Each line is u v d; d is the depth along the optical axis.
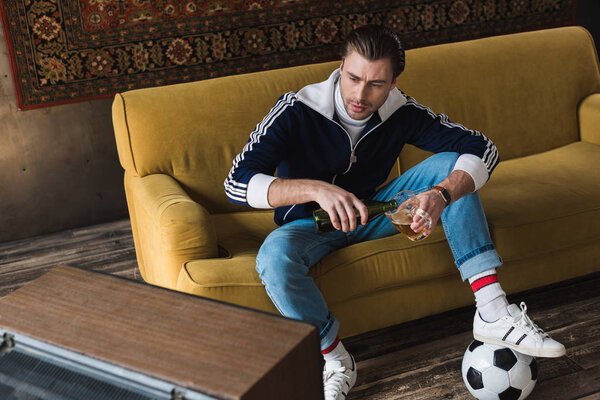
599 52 4.03
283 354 0.99
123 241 3.13
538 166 2.38
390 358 1.94
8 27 2.95
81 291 1.23
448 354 1.94
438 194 1.62
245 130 2.25
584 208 2.02
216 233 2.05
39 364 1.04
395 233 1.94
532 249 1.98
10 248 3.15
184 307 1.15
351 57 1.64
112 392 0.97
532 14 3.82
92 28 3.07
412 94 2.41
